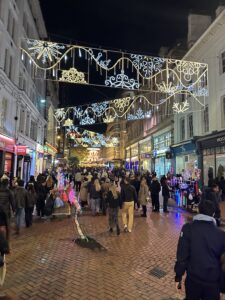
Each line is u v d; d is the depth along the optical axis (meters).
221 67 20.28
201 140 21.75
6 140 18.47
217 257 3.01
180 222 11.59
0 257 4.46
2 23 17.48
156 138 36.28
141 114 28.69
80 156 75.00
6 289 5.07
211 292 2.91
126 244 8.18
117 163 63.25
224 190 17.45
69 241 8.48
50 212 12.50
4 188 7.78
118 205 9.71
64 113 21.44
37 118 31.36
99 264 6.46
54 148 46.59
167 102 30.73
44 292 4.96
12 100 20.41
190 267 3.07
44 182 13.23
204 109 21.98
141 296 4.84
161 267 6.30
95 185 13.66
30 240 8.58
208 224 3.15
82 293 4.93
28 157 25.25
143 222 11.60
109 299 4.71
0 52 17.58
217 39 20.61
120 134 69.06
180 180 17.78
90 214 13.69
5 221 6.59
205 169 21.94
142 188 13.18
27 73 25.19
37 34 30.36
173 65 26.03
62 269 6.11
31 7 26.89
